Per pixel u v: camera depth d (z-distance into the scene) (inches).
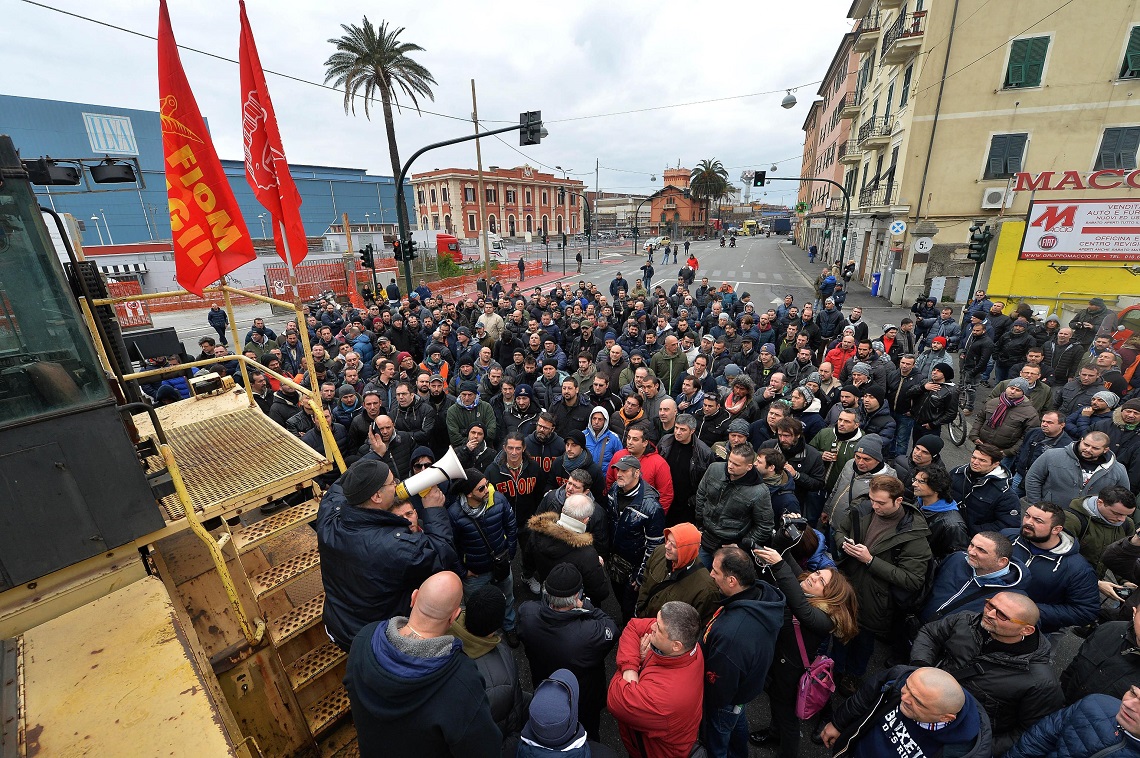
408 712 67.8
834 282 690.8
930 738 89.7
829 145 1685.5
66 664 66.1
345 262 1080.8
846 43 1352.1
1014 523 158.6
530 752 82.3
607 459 205.8
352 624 93.9
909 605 134.2
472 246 2139.5
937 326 461.4
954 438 331.6
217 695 88.8
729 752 121.8
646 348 360.2
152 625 72.4
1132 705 81.4
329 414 234.8
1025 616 97.3
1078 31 684.7
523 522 193.5
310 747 104.3
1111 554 134.2
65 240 112.6
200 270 134.7
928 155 780.0
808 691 112.6
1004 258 530.6
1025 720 101.3
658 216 3646.7
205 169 131.6
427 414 241.1
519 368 319.9
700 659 98.7
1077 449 176.1
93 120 1841.8
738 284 1161.4
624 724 100.7
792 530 134.0
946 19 731.4
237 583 98.3
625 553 157.2
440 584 70.4
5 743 55.6
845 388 227.6
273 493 109.5
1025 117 727.7
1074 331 377.7
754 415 243.3
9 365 73.2
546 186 3065.9
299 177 2340.1
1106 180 693.3
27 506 75.0
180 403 154.7
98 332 122.1
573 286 1251.2
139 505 85.4
